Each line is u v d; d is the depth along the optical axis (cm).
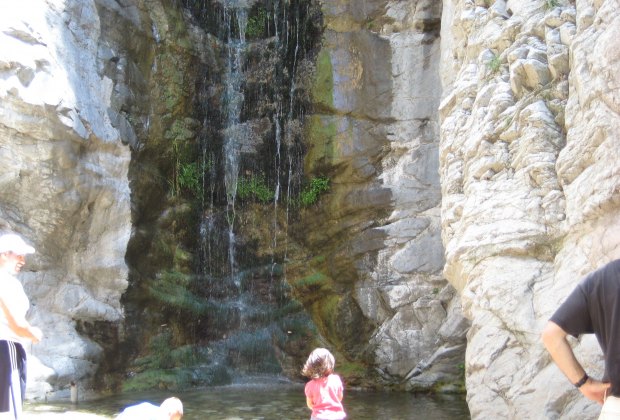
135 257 1152
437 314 1159
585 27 715
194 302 1252
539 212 720
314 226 1332
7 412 463
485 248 746
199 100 1351
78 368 1012
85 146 1055
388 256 1218
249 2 1480
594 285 311
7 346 470
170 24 1286
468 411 910
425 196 1230
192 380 1153
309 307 1295
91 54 1095
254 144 1412
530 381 629
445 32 1105
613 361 301
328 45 1348
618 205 609
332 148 1312
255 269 1366
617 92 623
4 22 934
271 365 1260
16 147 965
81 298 1064
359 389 1155
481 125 834
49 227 1035
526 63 791
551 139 743
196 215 1322
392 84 1288
